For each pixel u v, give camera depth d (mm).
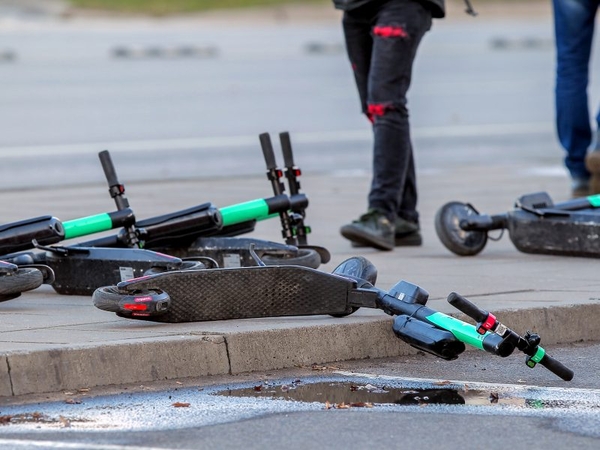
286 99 58750
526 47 93125
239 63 78312
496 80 70375
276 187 18703
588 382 13453
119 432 11227
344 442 11023
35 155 39875
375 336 14508
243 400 12438
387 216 21047
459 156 41250
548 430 11453
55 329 14031
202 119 50500
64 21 122000
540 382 13422
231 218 17922
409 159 21641
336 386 13094
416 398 12602
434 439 11133
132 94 60000
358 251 21188
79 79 66750
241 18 125938
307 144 43438
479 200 28172
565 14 28125
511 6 135625
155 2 136375
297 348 14000
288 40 96375
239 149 41719
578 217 19844
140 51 83000
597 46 89375
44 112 52312
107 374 12867
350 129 48031
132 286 14133
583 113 28578
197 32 106125
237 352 13609
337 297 14453
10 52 78938
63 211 26141
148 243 17484
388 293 14047
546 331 15531
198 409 12062
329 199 28906
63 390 12633
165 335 13555
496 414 11992
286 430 11375
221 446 10859
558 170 35688
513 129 49531
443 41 98062
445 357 13164
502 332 12688
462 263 19703
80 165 37625
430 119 52938
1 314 15164
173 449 10734
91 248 16422
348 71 73938
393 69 20844
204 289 14391
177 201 28219
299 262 16969
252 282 14484
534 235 20156
